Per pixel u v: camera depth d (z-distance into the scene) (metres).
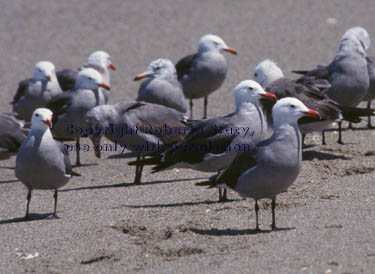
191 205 13.02
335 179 13.94
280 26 30.06
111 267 10.42
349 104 17.05
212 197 13.51
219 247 10.67
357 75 16.67
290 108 10.79
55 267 10.60
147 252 10.82
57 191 13.77
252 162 10.95
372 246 10.11
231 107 21.02
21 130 16.33
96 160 17.62
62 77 20.38
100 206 13.51
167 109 15.70
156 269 10.16
